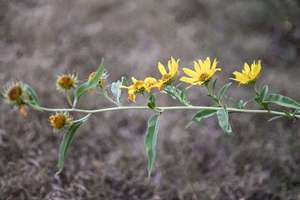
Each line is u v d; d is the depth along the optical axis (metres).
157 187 2.81
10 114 3.12
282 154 3.10
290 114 1.73
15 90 1.61
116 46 4.10
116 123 3.31
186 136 3.21
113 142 3.14
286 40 4.40
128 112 3.40
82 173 2.81
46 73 3.64
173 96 1.72
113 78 3.71
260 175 2.92
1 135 2.93
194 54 4.05
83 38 4.14
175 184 2.85
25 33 4.13
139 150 3.10
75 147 3.04
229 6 4.77
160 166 2.96
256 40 4.35
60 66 3.75
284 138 3.25
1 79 3.48
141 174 2.89
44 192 2.58
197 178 2.90
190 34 4.32
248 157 3.07
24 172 2.70
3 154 2.80
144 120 3.37
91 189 2.70
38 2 4.60
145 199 2.73
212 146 3.15
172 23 4.45
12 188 2.55
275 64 4.11
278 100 1.74
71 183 2.70
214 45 4.21
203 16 4.64
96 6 4.55
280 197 2.77
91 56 3.92
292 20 4.59
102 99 3.46
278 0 4.71
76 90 1.68
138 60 3.93
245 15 4.65
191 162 3.00
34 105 1.64
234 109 1.74
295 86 3.79
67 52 3.94
